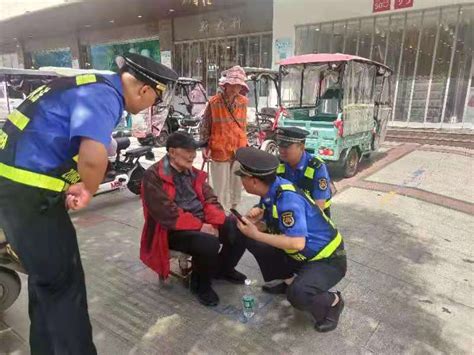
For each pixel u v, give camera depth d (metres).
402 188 5.27
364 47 11.09
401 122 10.84
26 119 1.50
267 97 9.46
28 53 23.70
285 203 2.11
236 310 2.45
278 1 11.96
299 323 2.32
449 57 9.90
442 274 2.96
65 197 1.59
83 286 1.74
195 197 2.66
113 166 4.60
